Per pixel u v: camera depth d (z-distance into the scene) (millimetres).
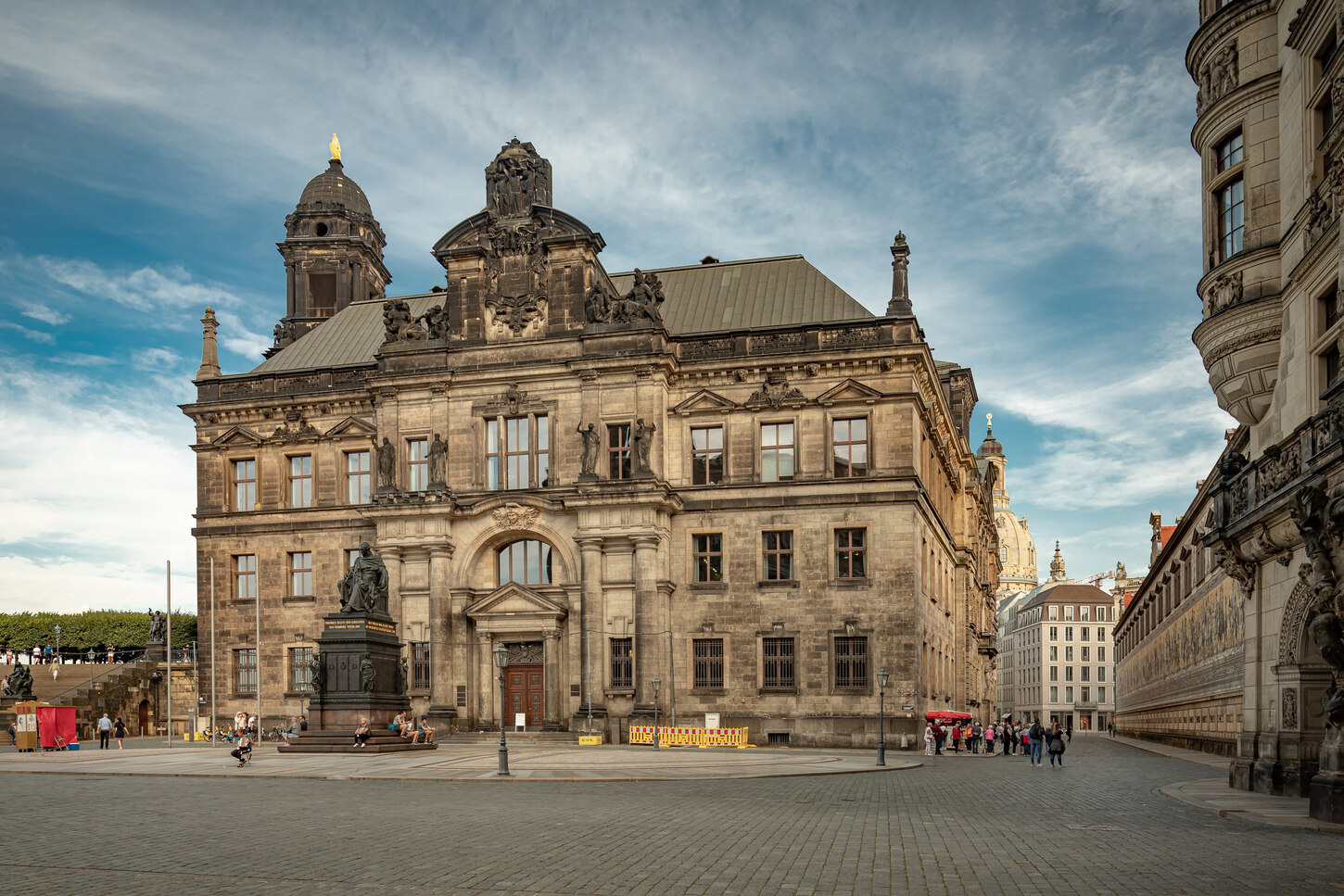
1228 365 35656
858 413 66250
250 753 44906
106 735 59844
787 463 67562
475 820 25922
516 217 72312
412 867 19203
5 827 24828
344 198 92625
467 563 69500
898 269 67938
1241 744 36531
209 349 80250
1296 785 32531
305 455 76812
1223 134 36156
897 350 65250
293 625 74375
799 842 22297
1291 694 33094
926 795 34094
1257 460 33188
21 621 104875
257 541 76000
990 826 25547
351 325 83875
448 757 48844
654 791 34031
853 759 51781
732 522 67188
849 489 65562
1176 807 30578
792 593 65812
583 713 65250
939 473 80062
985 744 71750
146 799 31469
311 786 35969
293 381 76938
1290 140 33125
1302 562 31109
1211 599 68188
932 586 73438
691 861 19875
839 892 17062
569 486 68688
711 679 66562
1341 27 28141
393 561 70062
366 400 75188
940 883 17828
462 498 70438
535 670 68875
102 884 17797
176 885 17688
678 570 67688
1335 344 29641
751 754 53812
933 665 73000
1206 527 66000
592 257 72250
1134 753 73188
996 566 149125
